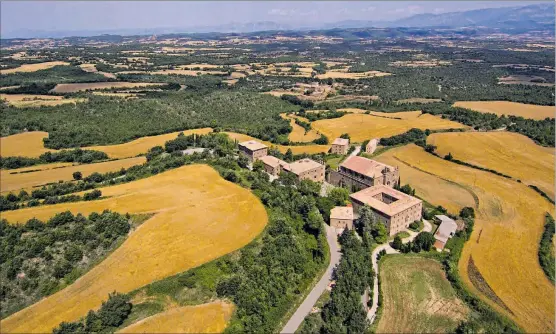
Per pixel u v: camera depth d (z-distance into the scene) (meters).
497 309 98.00
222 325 89.56
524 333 90.44
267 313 94.94
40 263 96.50
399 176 179.00
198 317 91.06
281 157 193.25
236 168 160.50
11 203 125.81
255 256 108.31
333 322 90.81
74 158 170.50
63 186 141.62
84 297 92.00
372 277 108.38
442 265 115.62
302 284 107.19
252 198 134.00
